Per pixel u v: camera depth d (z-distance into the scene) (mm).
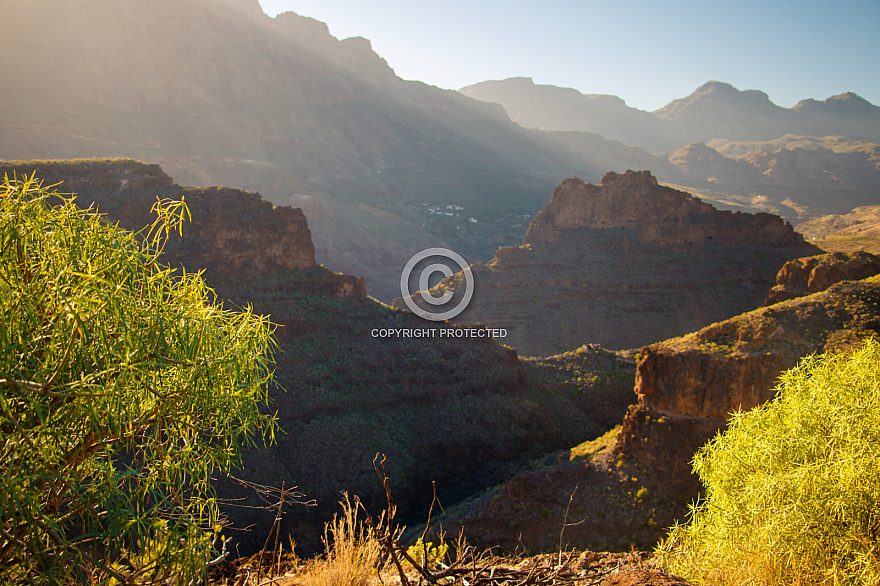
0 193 3180
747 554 5180
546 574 4566
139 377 3303
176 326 3381
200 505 3641
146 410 3422
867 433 5391
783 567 4898
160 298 3418
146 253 3514
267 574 4910
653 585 4551
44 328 2992
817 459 5410
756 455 5977
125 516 3088
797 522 4941
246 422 3736
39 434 2928
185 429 3529
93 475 3244
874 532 4727
